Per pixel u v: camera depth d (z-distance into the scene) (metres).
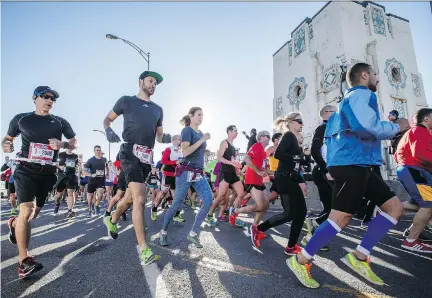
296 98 18.11
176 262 2.92
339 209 2.26
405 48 17.11
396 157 3.78
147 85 3.29
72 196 6.89
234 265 2.83
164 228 3.68
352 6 15.99
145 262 2.58
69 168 6.88
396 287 2.26
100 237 4.23
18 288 2.27
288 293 2.14
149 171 3.17
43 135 2.89
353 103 2.21
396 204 2.30
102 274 2.56
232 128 5.40
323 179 4.14
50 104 2.98
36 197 2.91
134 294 2.12
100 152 7.49
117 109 3.17
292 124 3.47
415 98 16.58
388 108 15.27
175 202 3.68
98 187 7.46
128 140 3.08
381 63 15.68
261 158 4.06
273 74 20.89
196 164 3.73
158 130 3.58
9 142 2.88
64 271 2.67
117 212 3.44
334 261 2.95
